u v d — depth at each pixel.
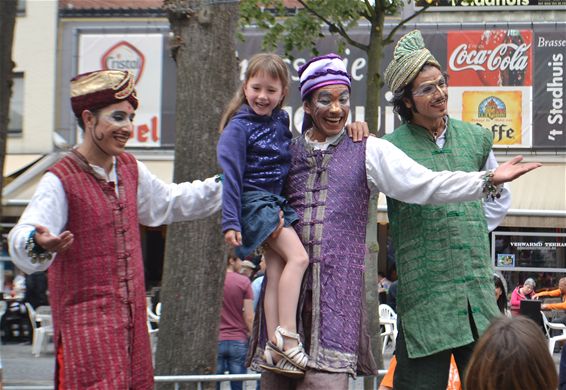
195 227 10.27
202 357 10.27
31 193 30.89
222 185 6.24
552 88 31.47
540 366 4.03
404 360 6.65
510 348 4.05
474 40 31.59
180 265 10.30
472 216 6.53
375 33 14.79
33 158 32.72
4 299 27.39
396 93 6.61
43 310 25.30
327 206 5.99
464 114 31.73
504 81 31.59
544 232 30.14
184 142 10.23
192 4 10.12
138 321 6.00
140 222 6.49
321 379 5.75
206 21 10.12
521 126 31.55
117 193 6.06
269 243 5.93
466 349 6.52
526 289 25.27
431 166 6.57
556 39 31.44
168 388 9.50
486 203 7.02
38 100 33.09
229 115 6.18
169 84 32.59
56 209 5.77
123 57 32.91
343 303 5.87
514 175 5.71
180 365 10.24
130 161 6.26
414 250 6.52
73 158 5.95
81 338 5.77
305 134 6.29
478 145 6.72
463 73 31.73
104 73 5.93
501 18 31.86
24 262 5.56
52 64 33.09
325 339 5.80
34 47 33.12
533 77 31.55
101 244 5.88
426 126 6.70
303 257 5.86
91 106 5.91
